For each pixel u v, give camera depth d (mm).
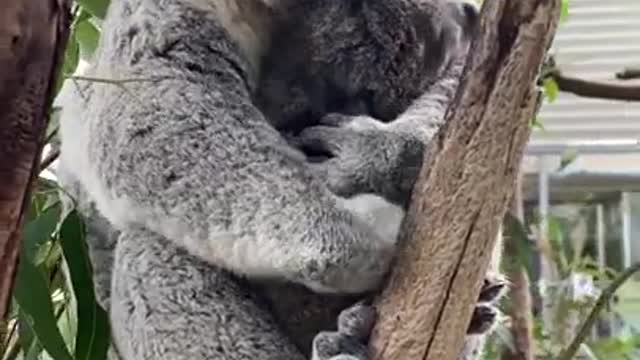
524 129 1298
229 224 1604
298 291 1713
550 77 2615
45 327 1757
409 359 1409
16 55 1020
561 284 3240
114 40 1756
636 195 3674
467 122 1312
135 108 1674
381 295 1475
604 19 3332
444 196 1352
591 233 3691
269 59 1840
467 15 1840
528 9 1246
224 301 1691
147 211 1660
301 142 1722
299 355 1692
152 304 1714
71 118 1877
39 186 2074
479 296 1535
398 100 1796
